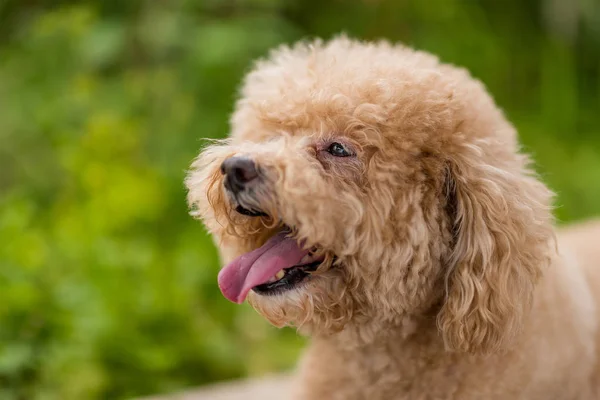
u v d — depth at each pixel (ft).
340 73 6.34
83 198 12.22
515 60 18.22
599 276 7.70
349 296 6.36
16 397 9.23
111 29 14.28
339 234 6.02
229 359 10.84
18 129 13.32
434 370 6.74
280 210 5.78
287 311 6.23
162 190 12.76
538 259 6.23
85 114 13.52
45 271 10.21
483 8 18.43
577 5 18.01
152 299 10.36
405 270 6.17
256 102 6.68
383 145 6.02
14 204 11.52
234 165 5.84
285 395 8.96
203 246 12.40
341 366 7.06
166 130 13.62
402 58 6.69
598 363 7.34
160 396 9.68
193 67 13.79
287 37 14.49
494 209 6.05
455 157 6.14
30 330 9.64
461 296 6.15
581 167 16.20
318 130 6.20
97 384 9.51
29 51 14.44
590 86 18.90
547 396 6.82
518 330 6.20
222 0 14.33
